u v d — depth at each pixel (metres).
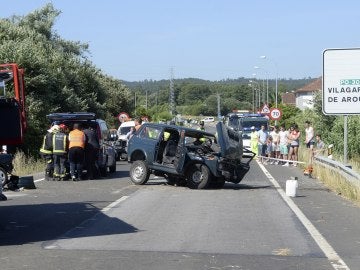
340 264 8.72
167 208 14.43
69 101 38.62
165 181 21.34
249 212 13.88
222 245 10.00
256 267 8.48
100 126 24.05
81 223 12.19
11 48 34.00
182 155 18.84
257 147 33.31
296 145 30.48
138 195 17.06
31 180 18.48
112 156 24.78
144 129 20.03
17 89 11.56
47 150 21.69
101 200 15.86
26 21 50.59
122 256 9.11
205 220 12.64
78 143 21.39
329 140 38.94
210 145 19.56
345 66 19.03
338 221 12.59
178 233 11.09
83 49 53.19
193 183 18.91
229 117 44.94
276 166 30.03
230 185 20.44
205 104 144.00
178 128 19.33
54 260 8.82
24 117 11.54
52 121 23.34
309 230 11.49
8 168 17.59
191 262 8.74
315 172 24.17
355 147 37.50
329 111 19.11
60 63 42.12
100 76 57.50
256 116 42.34
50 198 16.27
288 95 123.25
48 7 51.75
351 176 17.45
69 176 21.98
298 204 15.35
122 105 64.69
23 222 12.30
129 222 12.33
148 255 9.20
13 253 9.31
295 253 9.44
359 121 37.69
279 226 11.94
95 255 9.17
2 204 15.03
